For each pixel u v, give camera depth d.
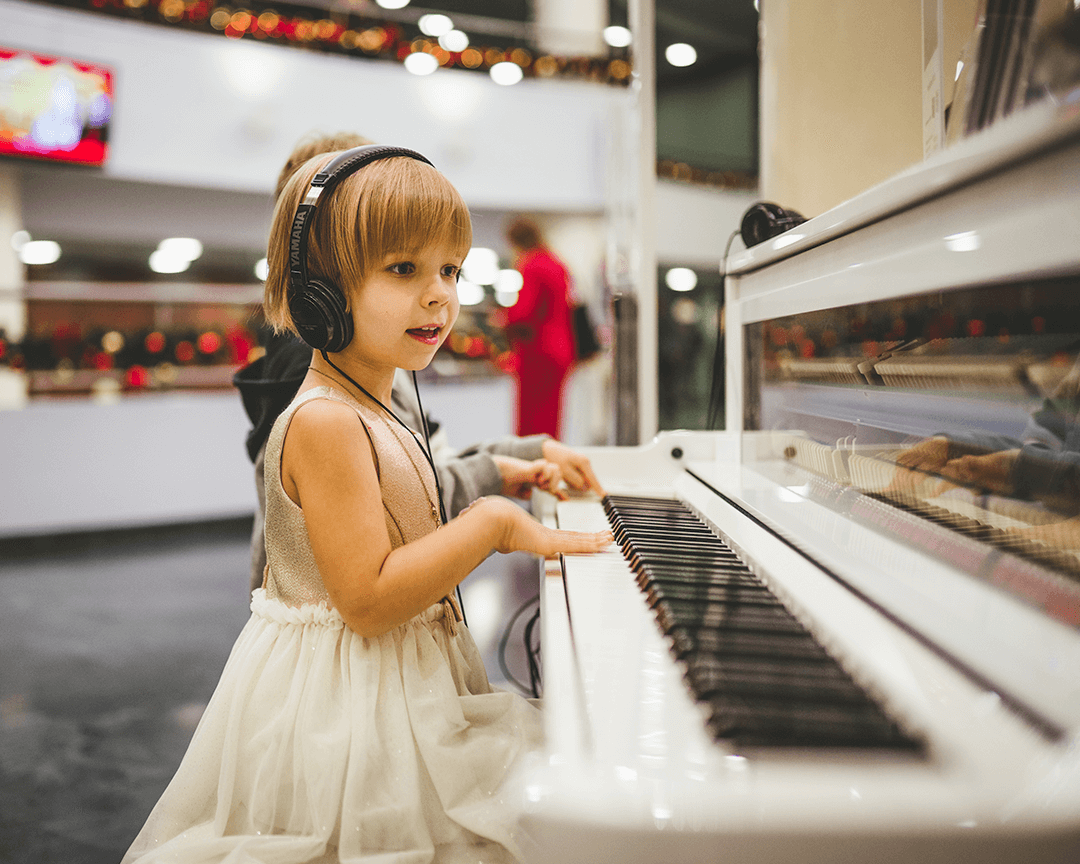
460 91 6.74
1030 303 0.51
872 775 0.41
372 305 0.77
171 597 3.33
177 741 2.04
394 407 1.12
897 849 0.39
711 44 2.61
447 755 0.72
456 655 0.84
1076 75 0.67
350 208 0.75
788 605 0.64
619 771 0.42
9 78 5.06
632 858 0.39
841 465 0.88
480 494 1.16
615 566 0.81
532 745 0.75
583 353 4.25
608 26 5.93
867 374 0.78
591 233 7.45
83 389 4.93
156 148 5.77
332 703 0.73
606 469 1.34
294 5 5.91
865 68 1.46
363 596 0.71
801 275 0.94
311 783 0.70
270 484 0.78
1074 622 0.51
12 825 1.66
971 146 0.49
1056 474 0.54
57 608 3.18
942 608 0.56
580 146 7.23
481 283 7.08
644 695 0.51
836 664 0.54
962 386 0.64
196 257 6.46
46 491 4.30
